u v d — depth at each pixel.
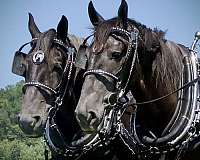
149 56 6.06
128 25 6.05
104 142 6.62
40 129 6.68
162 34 6.32
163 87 6.15
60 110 7.20
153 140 6.04
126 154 6.67
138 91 6.14
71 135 7.11
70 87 7.15
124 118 6.64
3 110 47.41
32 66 6.82
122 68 5.81
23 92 6.86
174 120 6.11
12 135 42.03
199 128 6.11
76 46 7.36
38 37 7.12
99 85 5.71
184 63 6.34
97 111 5.64
